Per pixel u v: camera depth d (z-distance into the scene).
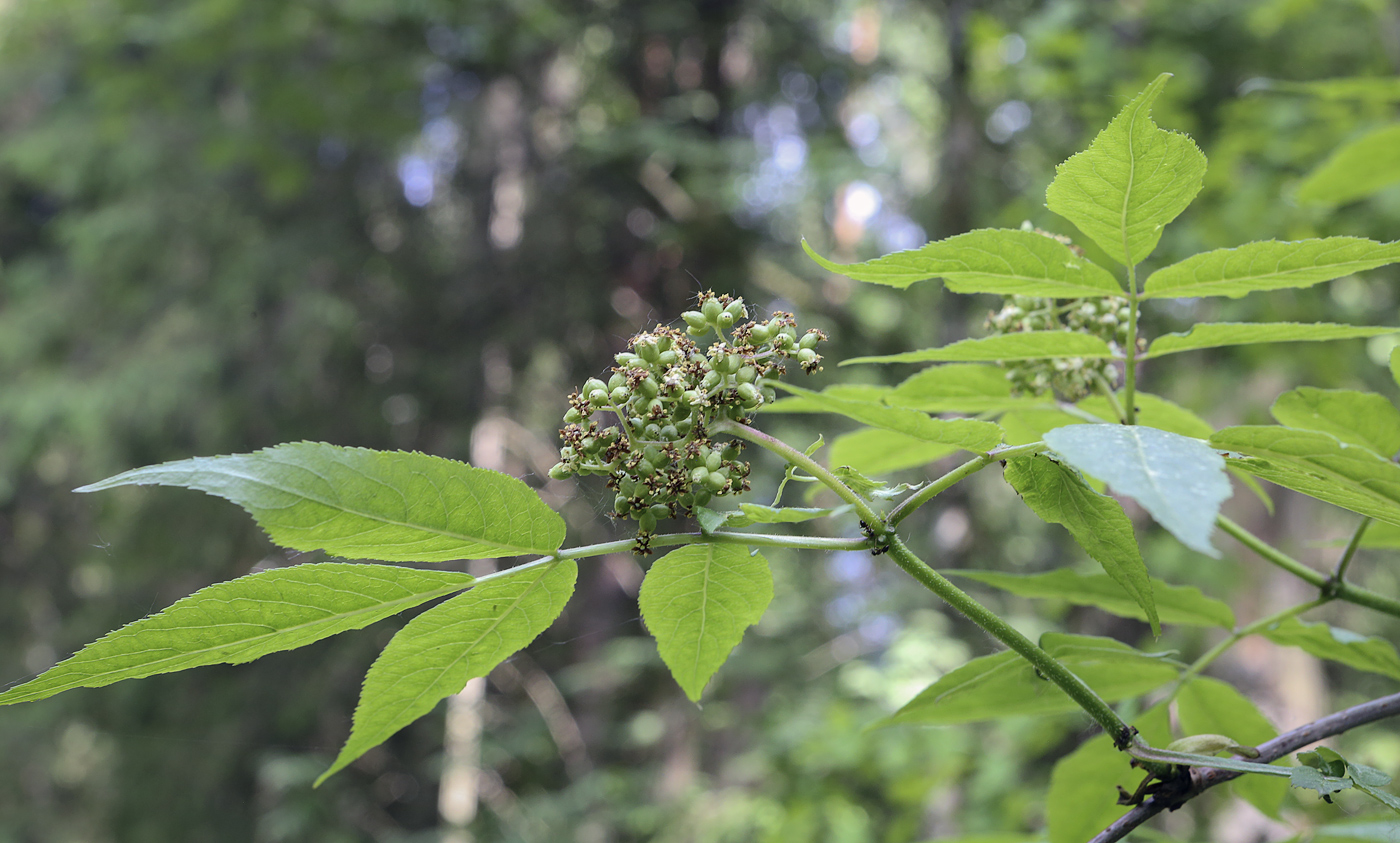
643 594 1.40
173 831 11.19
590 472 1.40
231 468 1.14
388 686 1.36
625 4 11.87
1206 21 8.54
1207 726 1.86
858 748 6.55
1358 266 1.34
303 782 10.73
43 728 11.92
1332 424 1.67
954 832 6.26
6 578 13.01
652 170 11.95
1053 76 7.84
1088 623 9.10
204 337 11.93
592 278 11.88
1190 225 7.05
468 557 1.29
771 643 11.39
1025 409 2.09
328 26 10.59
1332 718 1.47
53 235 13.78
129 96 10.93
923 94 13.24
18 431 11.95
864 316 11.44
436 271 12.73
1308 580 1.77
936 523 9.59
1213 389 8.42
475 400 12.08
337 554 1.22
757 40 12.40
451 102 12.83
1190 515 0.85
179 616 1.19
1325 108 6.56
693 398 1.37
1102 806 1.88
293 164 11.22
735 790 8.72
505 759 11.75
